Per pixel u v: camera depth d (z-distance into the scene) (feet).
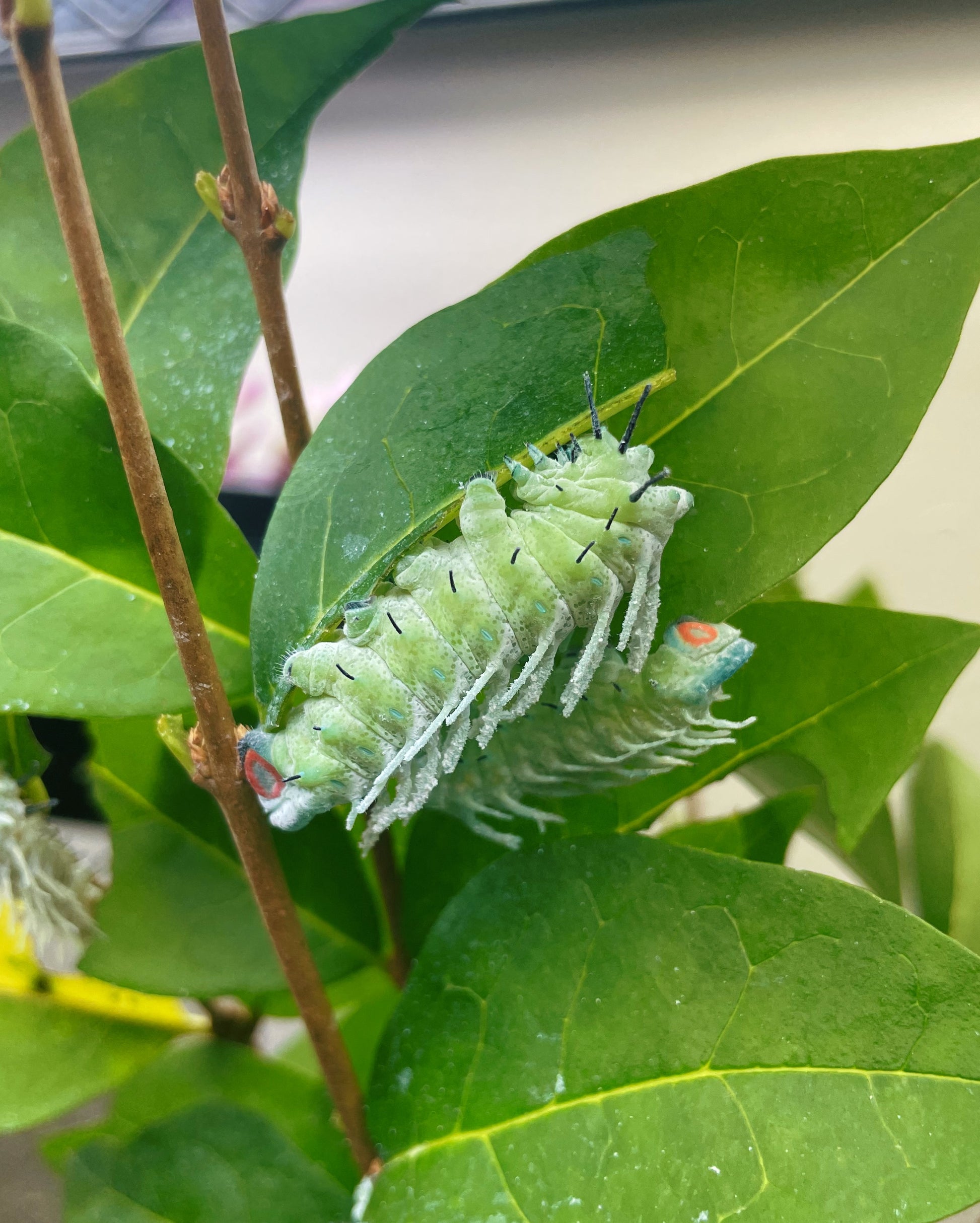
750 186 1.09
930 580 1.79
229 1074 1.27
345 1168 1.21
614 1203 1.05
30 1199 1.35
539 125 1.86
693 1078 1.06
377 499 1.09
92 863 1.32
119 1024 1.27
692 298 1.11
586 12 1.75
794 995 1.06
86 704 1.11
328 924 1.26
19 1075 1.23
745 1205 1.03
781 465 1.11
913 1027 1.04
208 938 1.22
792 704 1.25
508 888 1.12
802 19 1.63
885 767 1.23
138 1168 1.13
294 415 1.16
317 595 1.09
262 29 1.16
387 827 1.17
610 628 1.16
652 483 1.05
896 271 1.09
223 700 1.06
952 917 1.33
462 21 1.81
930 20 1.58
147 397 1.19
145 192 1.20
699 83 1.74
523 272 1.09
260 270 1.11
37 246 1.20
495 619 1.10
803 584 1.52
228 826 1.24
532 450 1.09
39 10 0.95
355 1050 1.37
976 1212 1.31
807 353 1.10
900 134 1.62
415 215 1.98
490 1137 1.08
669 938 1.09
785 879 1.07
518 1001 1.10
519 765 1.17
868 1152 1.02
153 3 1.58
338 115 2.00
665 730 1.16
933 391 1.08
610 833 1.15
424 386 1.09
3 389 1.11
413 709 1.11
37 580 1.12
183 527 1.15
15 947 1.27
